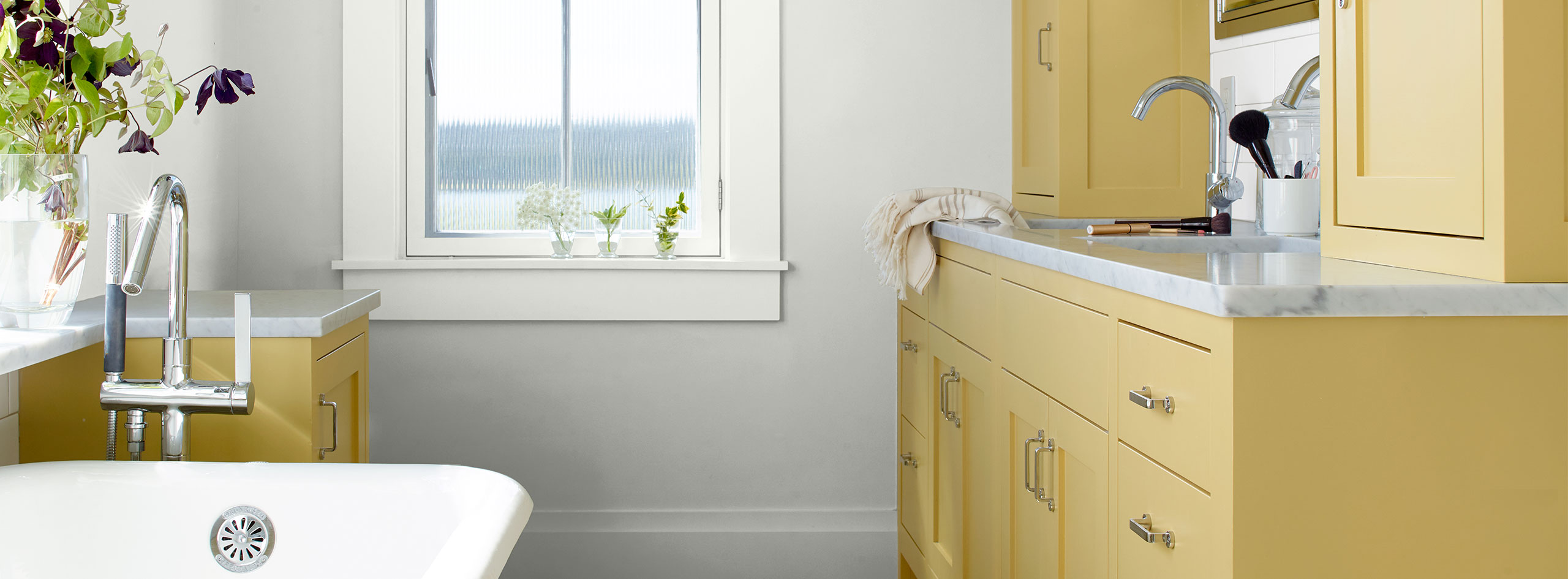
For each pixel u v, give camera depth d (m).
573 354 2.51
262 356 1.55
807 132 2.49
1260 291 0.95
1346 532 0.98
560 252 2.49
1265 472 0.97
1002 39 2.50
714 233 2.55
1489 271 1.02
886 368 2.55
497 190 2.55
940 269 2.08
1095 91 2.19
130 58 1.48
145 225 1.23
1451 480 0.99
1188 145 2.21
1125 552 1.21
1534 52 1.01
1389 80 1.20
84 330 1.45
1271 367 0.97
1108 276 1.23
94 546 1.23
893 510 2.57
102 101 1.47
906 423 2.39
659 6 2.55
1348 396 0.98
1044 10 2.25
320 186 2.43
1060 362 1.41
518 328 2.49
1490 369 0.99
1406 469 0.99
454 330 2.48
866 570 2.56
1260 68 2.07
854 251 2.52
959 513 1.94
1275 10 1.96
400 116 2.46
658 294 2.48
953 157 2.51
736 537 2.54
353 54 2.41
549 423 2.51
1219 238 1.71
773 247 2.49
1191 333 1.04
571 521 2.53
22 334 1.38
